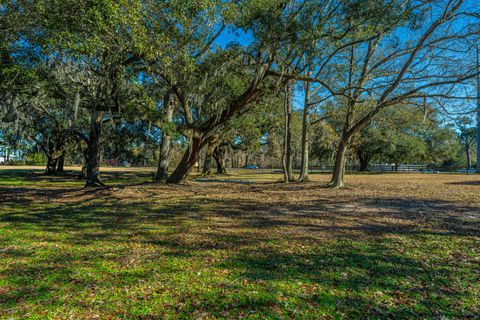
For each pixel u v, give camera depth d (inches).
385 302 110.7
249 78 526.9
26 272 139.2
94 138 564.4
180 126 530.6
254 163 2605.8
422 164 1876.2
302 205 363.3
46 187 581.6
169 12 293.0
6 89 357.1
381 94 496.7
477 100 424.5
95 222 261.9
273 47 394.9
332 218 278.1
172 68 369.7
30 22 274.2
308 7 387.9
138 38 274.5
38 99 458.3
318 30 380.8
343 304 109.0
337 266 148.4
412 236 207.8
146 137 749.9
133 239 202.8
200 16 326.0
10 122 518.0
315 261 155.9
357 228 235.1
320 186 610.2
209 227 241.4
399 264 151.3
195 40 338.3
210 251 174.7
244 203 383.2
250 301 111.3
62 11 260.4
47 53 318.3
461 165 2078.0
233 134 840.9
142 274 137.6
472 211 308.2
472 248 177.6
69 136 758.5
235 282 128.6
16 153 655.1
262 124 885.2
